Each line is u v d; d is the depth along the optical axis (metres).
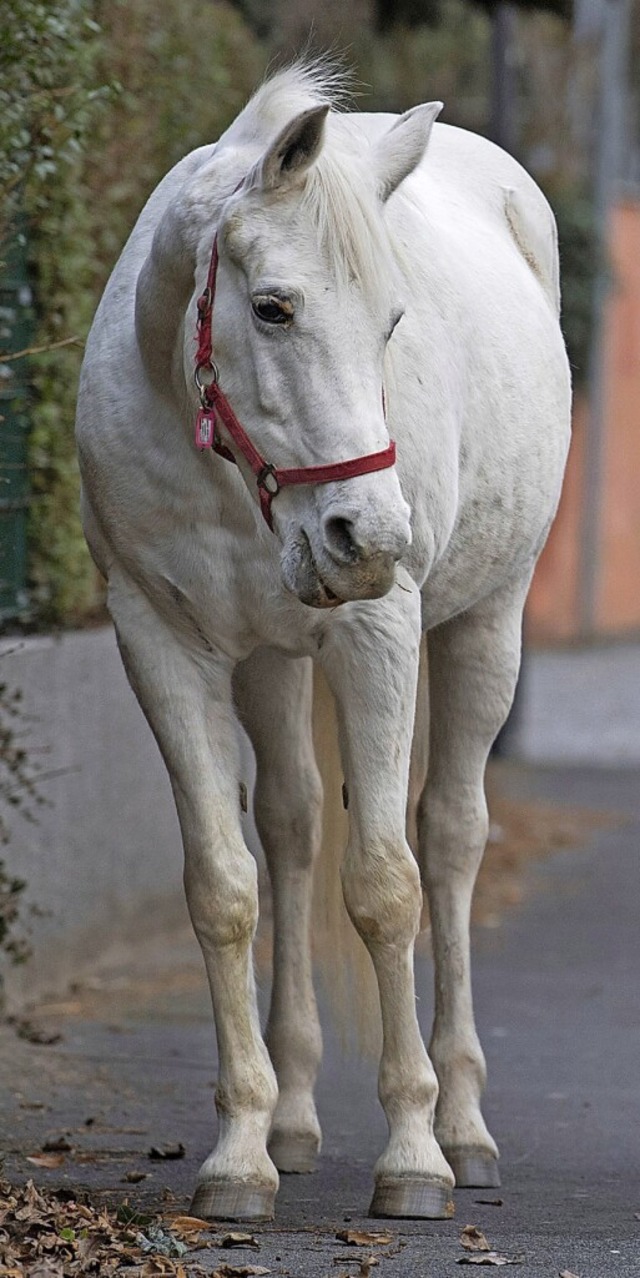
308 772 10.26
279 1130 10.17
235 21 19.19
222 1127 8.98
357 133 8.19
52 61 11.93
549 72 44.84
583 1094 12.37
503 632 10.64
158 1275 7.69
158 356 8.50
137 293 8.61
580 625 49.59
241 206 7.75
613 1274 8.16
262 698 10.06
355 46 32.09
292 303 7.58
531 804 24.83
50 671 14.62
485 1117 11.72
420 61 37.91
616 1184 10.15
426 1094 9.11
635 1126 11.55
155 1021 13.98
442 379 9.15
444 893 10.38
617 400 50.94
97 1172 9.92
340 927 10.29
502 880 20.19
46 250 14.27
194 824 8.84
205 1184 8.87
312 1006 10.38
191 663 8.95
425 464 8.88
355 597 7.51
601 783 26.84
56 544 14.98
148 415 8.64
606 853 21.84
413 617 8.82
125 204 16.16
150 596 8.93
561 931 17.91
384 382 8.42
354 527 7.41
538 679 40.66
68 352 14.77
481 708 10.55
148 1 16.08
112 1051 13.02
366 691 8.72
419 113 8.15
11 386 13.70
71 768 14.20
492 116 27.45
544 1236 8.84
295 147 7.65
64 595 15.17
